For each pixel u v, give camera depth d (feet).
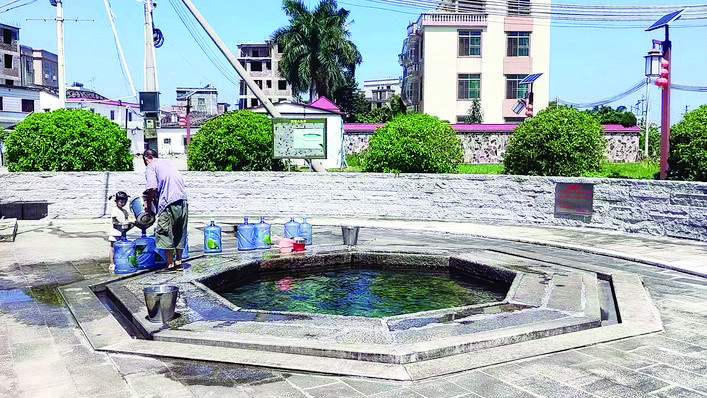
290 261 33.63
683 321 21.58
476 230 46.06
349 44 160.45
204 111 328.29
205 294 24.47
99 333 19.49
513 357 17.30
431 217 53.78
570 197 47.52
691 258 33.60
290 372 16.33
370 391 14.98
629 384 15.38
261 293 28.78
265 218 54.44
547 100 133.39
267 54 243.60
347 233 37.99
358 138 92.07
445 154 55.83
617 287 26.45
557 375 16.02
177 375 16.03
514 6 130.41
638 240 40.73
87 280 27.53
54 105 185.37
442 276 33.24
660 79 43.27
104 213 55.06
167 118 256.73
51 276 28.60
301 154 57.62
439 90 133.08
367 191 55.47
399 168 55.57
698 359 17.34
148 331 19.45
